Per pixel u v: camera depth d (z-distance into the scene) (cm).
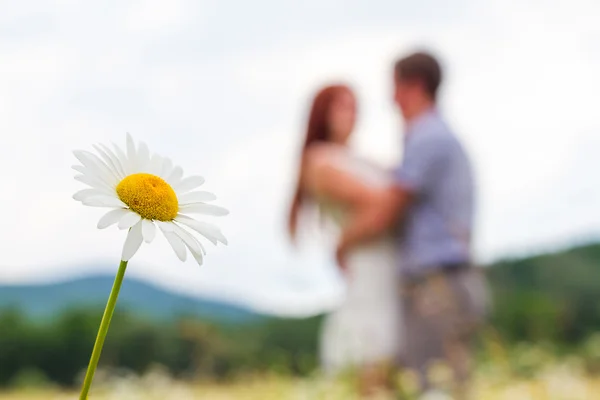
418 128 396
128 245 88
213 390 466
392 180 406
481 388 390
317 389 397
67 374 1076
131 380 426
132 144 101
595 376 453
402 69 403
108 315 83
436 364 375
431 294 382
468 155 395
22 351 1052
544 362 432
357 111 441
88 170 94
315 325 764
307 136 442
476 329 389
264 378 461
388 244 405
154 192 94
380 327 403
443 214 387
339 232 422
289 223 446
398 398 394
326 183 420
